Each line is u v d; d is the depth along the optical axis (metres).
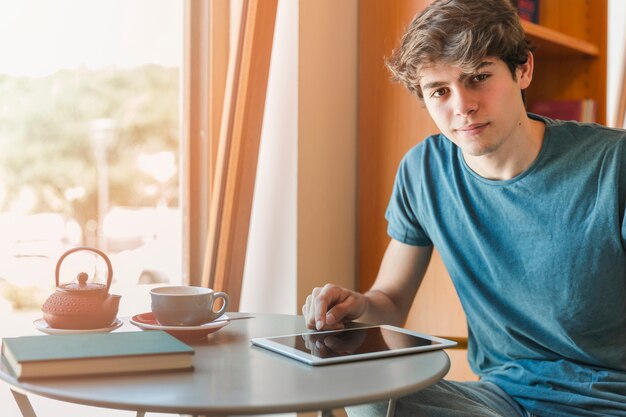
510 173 1.35
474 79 1.23
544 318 1.33
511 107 1.25
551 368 1.33
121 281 1.77
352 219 2.03
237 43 1.75
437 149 1.49
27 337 1.01
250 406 0.79
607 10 2.45
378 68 1.99
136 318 1.17
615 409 1.25
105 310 1.12
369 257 2.01
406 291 1.55
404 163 1.55
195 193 1.86
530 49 1.33
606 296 1.28
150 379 0.89
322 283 1.95
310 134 1.90
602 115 2.43
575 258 1.29
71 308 1.10
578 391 1.28
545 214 1.32
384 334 1.17
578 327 1.30
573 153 1.32
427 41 1.22
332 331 1.19
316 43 1.91
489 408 1.26
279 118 1.90
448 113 1.26
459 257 1.44
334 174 1.97
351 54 2.01
